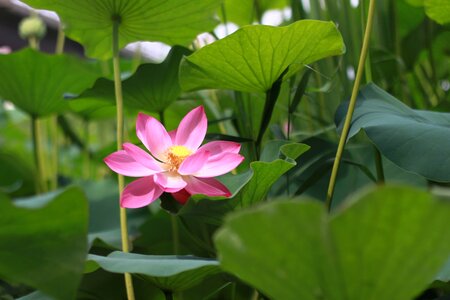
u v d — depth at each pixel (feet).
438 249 3.56
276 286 3.71
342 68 6.48
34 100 7.47
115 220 7.73
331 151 5.85
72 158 12.08
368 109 5.16
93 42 6.09
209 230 5.52
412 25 7.40
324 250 3.60
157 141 5.02
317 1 6.87
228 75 5.22
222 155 4.88
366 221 3.53
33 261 4.06
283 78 5.26
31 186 9.47
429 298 5.23
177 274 4.52
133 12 5.55
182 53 5.70
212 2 5.61
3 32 17.48
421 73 7.66
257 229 3.55
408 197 3.46
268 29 4.85
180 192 4.87
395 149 4.81
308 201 3.49
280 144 5.17
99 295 5.56
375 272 3.64
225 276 4.91
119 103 5.37
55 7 5.56
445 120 5.31
